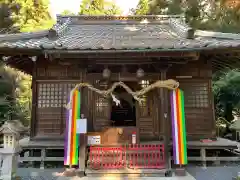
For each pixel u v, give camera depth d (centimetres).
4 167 524
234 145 733
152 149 634
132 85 777
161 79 632
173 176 591
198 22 1672
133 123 988
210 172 654
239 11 1619
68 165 645
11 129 528
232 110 1391
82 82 630
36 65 855
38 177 601
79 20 1075
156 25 1047
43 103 845
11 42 691
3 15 1773
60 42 709
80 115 625
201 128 824
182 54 585
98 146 639
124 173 591
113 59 616
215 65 965
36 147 730
